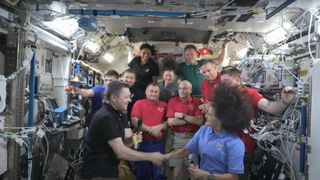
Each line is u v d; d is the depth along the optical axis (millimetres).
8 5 3299
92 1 3533
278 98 3676
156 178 4230
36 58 4066
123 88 2637
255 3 3455
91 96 4535
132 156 2600
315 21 3359
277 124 3570
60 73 5223
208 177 2188
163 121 4234
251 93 3400
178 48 6699
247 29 5246
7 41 3379
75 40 5223
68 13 3795
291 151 3260
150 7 3686
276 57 4898
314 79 2938
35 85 4074
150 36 6129
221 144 2189
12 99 3379
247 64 5031
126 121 3316
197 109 4074
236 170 2125
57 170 4441
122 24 5219
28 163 3361
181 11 3816
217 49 6938
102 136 2600
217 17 3854
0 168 3100
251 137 3559
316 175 2881
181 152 2568
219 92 2234
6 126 3336
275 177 3328
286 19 4230
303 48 4160
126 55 8648
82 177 2701
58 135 4727
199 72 4672
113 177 2623
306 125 3080
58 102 5207
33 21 3729
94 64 8102
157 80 5043
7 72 3395
